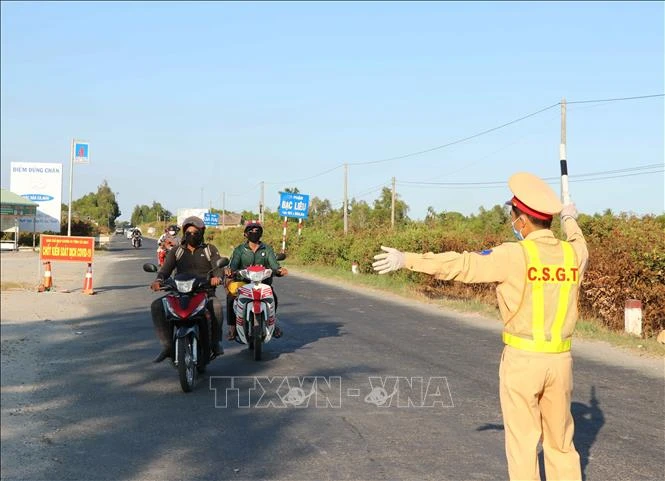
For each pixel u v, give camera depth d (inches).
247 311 394.9
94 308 618.2
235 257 419.5
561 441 159.5
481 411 279.0
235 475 205.0
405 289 817.5
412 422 262.8
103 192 6594.5
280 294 790.5
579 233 171.2
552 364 153.6
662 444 236.5
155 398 299.1
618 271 512.4
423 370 360.2
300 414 274.2
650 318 498.9
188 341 320.2
